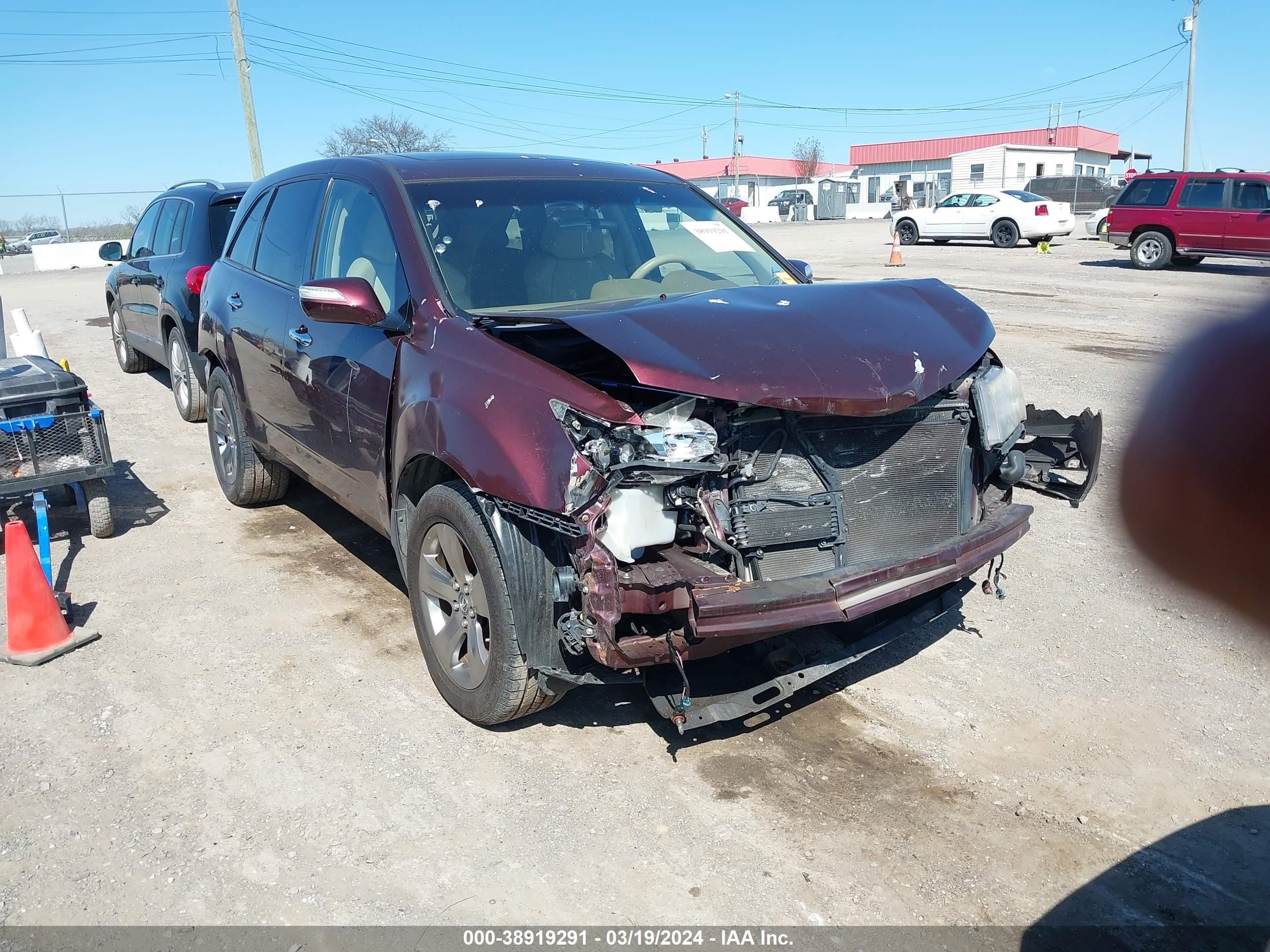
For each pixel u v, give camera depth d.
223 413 6.09
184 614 4.66
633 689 4.04
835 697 3.96
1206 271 19.81
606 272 4.27
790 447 3.23
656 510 3.04
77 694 3.94
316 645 4.36
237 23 31.22
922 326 3.61
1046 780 3.41
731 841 3.08
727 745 3.62
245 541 5.64
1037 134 64.19
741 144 75.62
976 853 3.04
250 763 3.47
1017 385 3.89
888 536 3.40
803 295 3.75
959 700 3.93
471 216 4.21
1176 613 4.64
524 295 3.98
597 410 3.02
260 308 5.16
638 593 2.99
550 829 3.13
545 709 3.63
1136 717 3.80
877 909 2.80
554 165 4.82
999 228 26.73
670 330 3.23
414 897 2.83
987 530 3.61
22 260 39.56
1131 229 20.08
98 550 5.49
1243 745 3.62
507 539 3.22
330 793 3.30
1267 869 2.98
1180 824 3.19
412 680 4.06
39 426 5.11
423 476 3.80
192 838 3.08
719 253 4.68
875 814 3.22
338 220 4.66
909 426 3.45
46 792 3.30
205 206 8.10
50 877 2.90
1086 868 2.98
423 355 3.69
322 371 4.41
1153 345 10.98
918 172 68.38
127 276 9.62
